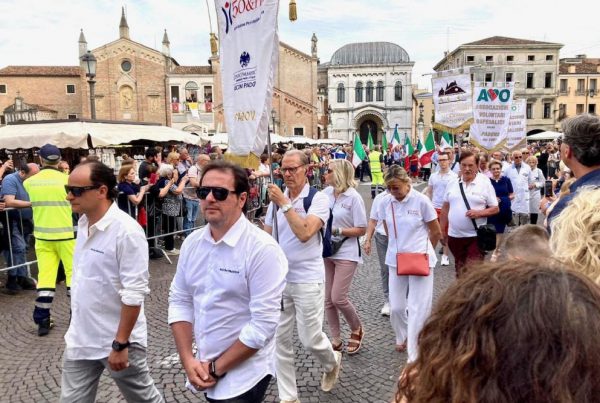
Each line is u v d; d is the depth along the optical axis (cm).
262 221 1178
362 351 477
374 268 817
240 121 365
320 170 2280
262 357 237
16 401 388
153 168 913
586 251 150
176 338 244
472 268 97
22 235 720
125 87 4756
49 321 539
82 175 268
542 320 79
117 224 271
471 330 84
